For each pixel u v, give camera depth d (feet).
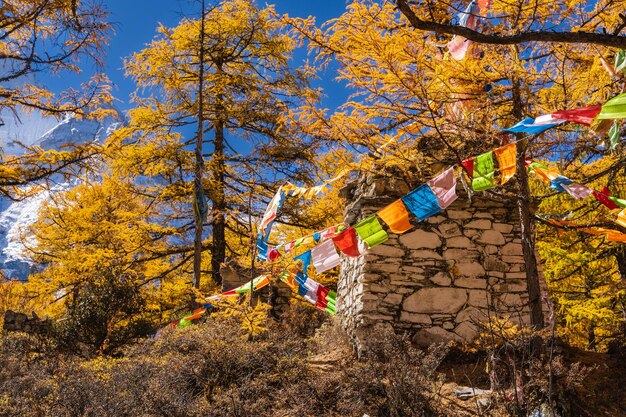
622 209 26.63
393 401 24.50
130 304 43.06
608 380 26.17
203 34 57.26
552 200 43.45
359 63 26.43
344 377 27.25
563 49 26.84
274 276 36.73
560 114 21.61
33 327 41.63
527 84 27.30
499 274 32.30
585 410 23.29
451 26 14.02
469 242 32.63
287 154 59.67
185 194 60.34
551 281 42.96
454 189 25.27
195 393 28.96
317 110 26.81
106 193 64.54
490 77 27.20
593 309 40.16
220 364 29.40
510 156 25.16
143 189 63.77
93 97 37.19
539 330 26.40
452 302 31.53
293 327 43.55
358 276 32.73
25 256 66.69
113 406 25.89
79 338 40.14
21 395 28.71
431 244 32.45
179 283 65.57
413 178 30.09
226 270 47.67
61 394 27.20
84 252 62.39
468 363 29.35
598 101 26.50
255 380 28.22
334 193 56.59
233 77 64.23
